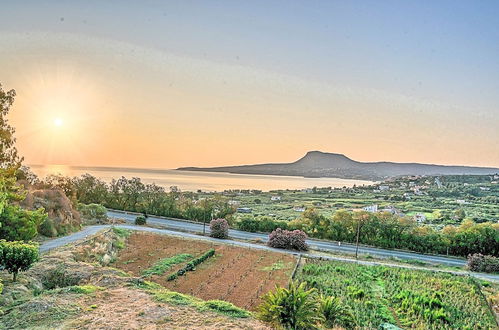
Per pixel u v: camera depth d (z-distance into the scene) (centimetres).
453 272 3002
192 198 5947
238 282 2509
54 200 3538
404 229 4016
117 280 1755
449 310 2170
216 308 1445
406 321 2033
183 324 1277
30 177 4372
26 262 1672
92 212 4466
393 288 2503
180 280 2481
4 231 2248
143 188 5716
